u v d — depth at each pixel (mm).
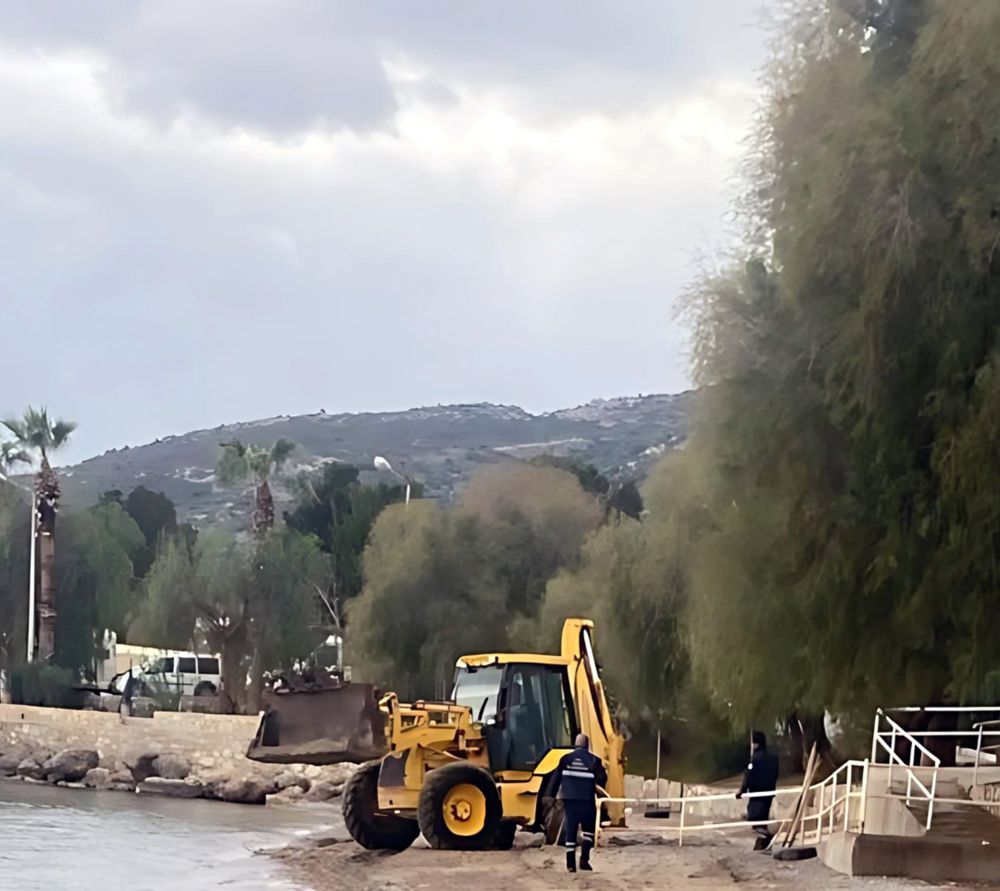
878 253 16547
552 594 48688
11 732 57469
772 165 18797
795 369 18438
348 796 24594
